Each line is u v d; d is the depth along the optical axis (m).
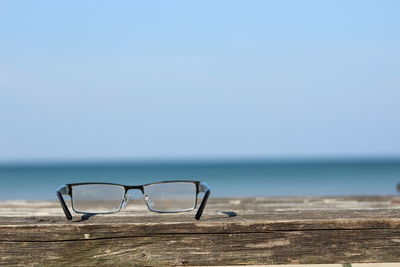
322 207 2.75
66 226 2.01
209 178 82.50
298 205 2.98
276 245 2.06
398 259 2.06
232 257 2.04
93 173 113.56
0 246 1.99
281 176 85.38
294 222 2.07
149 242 2.04
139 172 115.25
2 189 63.44
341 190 51.50
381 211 2.38
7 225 2.01
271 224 2.06
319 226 2.07
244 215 2.27
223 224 2.05
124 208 2.82
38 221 2.13
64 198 2.38
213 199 3.81
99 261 2.02
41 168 159.50
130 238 2.03
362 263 2.06
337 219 2.08
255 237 2.06
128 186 2.45
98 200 2.43
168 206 2.48
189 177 87.31
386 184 61.12
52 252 2.00
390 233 2.07
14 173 116.69
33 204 3.19
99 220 2.14
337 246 2.06
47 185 70.19
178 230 2.04
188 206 2.49
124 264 2.02
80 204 2.41
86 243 2.02
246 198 3.84
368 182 66.75
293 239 2.06
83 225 2.02
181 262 2.03
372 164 164.88
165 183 2.48
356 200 3.69
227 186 59.91
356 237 2.07
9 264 1.99
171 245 2.04
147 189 2.47
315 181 69.81
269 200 3.74
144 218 2.20
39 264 1.99
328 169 118.88
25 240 2.00
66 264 2.00
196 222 2.05
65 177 96.56
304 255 2.05
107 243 2.02
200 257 2.04
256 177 83.25
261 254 2.05
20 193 56.34
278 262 2.05
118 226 2.03
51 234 2.01
